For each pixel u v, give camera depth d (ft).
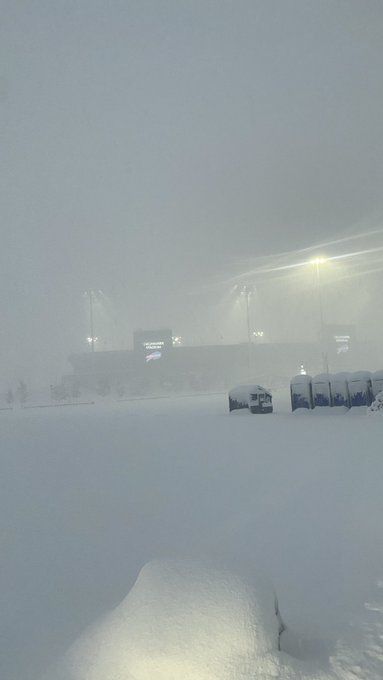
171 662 8.70
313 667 9.36
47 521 19.99
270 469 28.55
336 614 11.59
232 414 66.59
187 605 9.25
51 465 32.99
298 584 13.25
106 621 10.45
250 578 10.02
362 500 21.04
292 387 64.23
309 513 19.65
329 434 42.34
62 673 9.21
